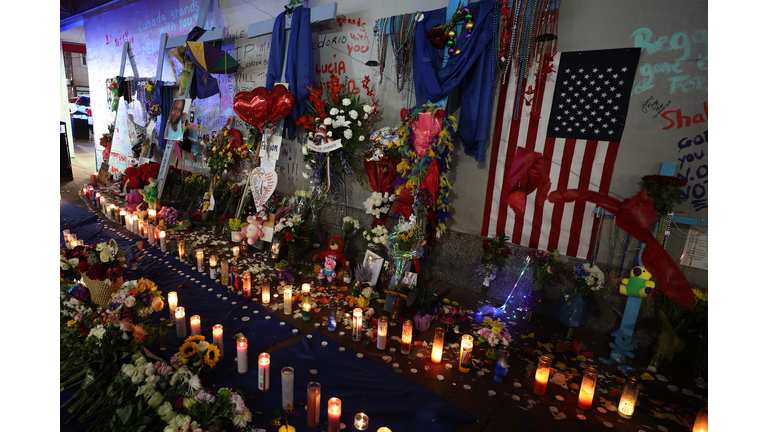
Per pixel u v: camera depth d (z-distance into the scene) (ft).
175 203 29.66
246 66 25.22
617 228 13.58
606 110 13.37
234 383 10.46
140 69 34.94
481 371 11.64
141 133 33.30
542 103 14.51
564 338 13.88
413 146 15.21
